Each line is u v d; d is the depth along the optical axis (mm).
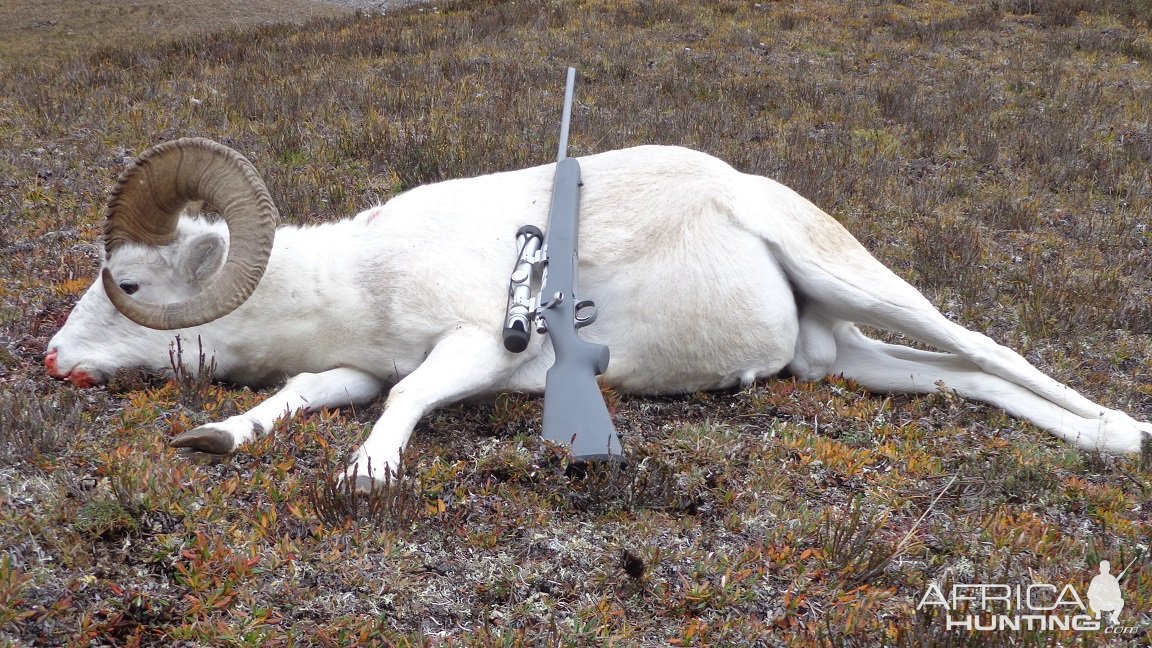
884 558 3398
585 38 14867
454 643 2887
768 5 17953
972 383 4887
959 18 17344
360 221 4746
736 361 4766
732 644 3008
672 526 3578
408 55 13375
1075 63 15125
